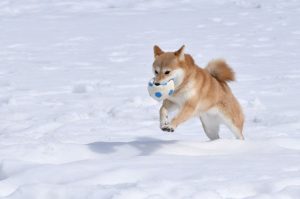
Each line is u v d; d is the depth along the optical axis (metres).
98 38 23.14
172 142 8.58
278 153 8.02
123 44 21.75
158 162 7.05
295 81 15.71
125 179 6.46
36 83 15.77
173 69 8.33
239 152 8.38
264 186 6.01
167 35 23.48
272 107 12.91
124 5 32.69
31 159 7.66
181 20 27.34
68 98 14.03
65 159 7.73
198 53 19.73
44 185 6.00
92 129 11.10
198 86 8.70
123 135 10.43
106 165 6.89
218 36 23.28
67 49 21.06
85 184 6.30
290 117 11.89
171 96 8.67
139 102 13.40
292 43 21.92
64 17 28.81
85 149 8.02
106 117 12.34
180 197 5.66
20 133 10.83
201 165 6.90
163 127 8.39
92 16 29.03
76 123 11.66
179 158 7.33
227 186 5.96
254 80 15.91
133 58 19.30
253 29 24.84
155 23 26.58
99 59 19.22
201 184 6.02
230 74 9.46
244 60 18.83
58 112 12.68
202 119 9.37
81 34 24.08
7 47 21.41
